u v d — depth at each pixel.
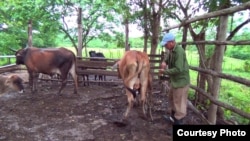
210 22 6.35
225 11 4.11
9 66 10.05
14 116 5.49
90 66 8.54
